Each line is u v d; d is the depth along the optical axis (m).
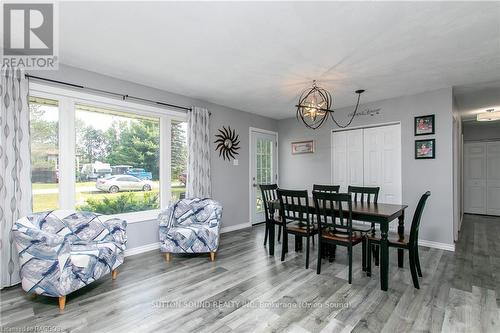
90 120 3.12
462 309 2.02
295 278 2.61
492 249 3.54
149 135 3.65
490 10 1.84
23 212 2.48
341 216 2.57
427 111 3.78
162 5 1.79
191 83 3.45
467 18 1.94
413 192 3.89
